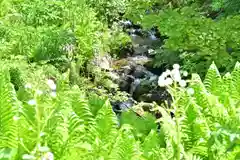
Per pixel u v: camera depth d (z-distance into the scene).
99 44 8.45
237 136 2.65
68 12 8.41
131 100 7.53
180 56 6.27
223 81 4.09
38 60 6.92
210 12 8.44
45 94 3.76
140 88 7.72
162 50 6.96
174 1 9.80
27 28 7.21
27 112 3.11
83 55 8.05
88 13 8.69
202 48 5.98
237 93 3.96
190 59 6.25
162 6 9.75
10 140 3.08
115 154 3.00
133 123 3.68
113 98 7.38
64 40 7.34
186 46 6.07
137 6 8.92
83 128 3.18
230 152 3.05
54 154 2.97
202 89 3.63
